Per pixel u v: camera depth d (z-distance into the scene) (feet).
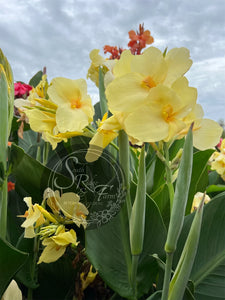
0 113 1.33
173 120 0.88
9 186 2.12
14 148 1.49
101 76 1.60
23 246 1.58
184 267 0.96
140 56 0.90
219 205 1.37
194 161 1.88
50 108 1.21
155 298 1.15
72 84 1.13
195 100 0.87
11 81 1.49
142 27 2.46
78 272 1.40
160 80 0.91
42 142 2.49
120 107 0.87
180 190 0.93
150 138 0.84
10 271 1.23
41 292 1.61
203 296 1.30
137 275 1.33
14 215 1.88
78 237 1.63
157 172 2.10
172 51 0.92
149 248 1.36
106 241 1.33
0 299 1.29
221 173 2.56
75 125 1.07
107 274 1.27
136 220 1.12
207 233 1.37
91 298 1.50
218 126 1.03
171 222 0.95
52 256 1.33
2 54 1.43
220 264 1.34
